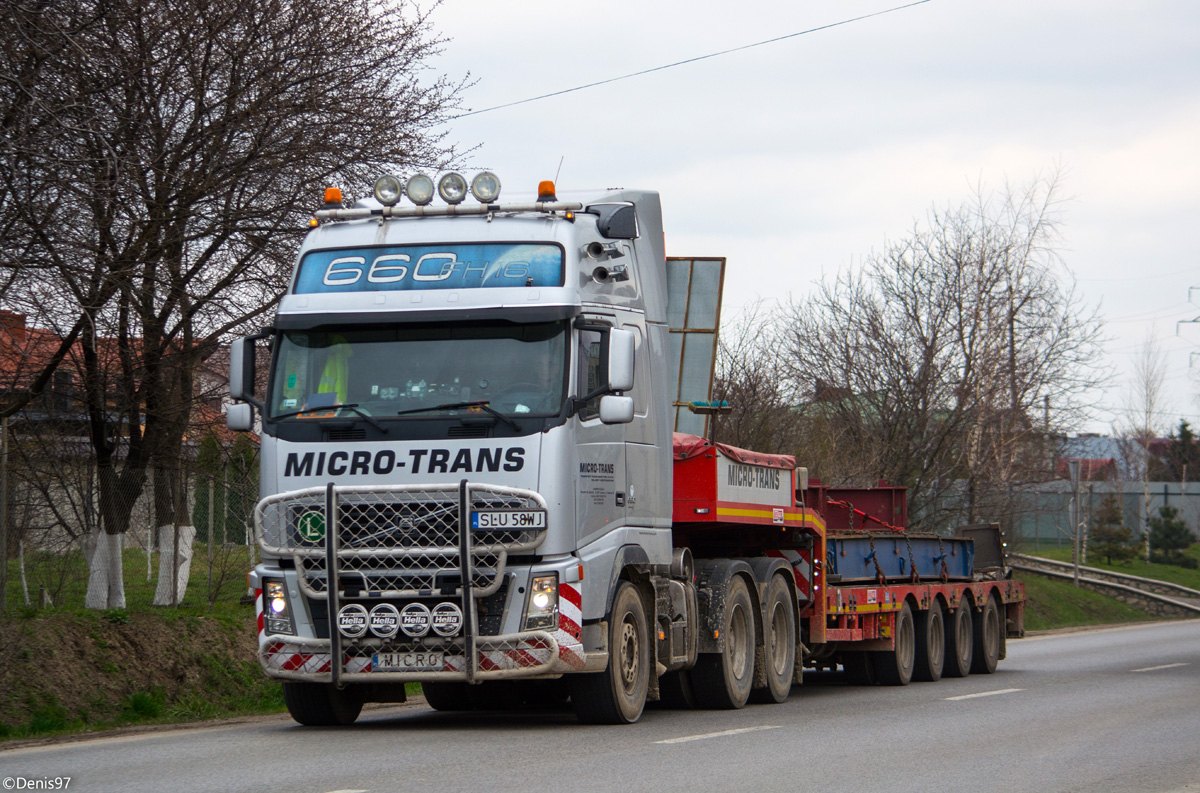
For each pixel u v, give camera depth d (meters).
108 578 26.53
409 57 32.22
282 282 29.84
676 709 22.55
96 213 24.44
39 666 21.44
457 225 18.06
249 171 28.58
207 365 30.53
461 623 16.48
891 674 30.70
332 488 16.59
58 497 26.36
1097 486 130.88
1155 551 114.06
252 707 24.03
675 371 23.45
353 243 18.16
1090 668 35.66
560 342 17.14
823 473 61.41
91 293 24.61
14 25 22.22
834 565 28.28
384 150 30.78
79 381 28.17
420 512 16.58
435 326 17.34
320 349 17.48
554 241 17.70
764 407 62.78
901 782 13.42
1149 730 18.81
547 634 16.53
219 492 29.31
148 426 29.06
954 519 67.06
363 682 17.09
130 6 26.61
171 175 27.88
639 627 19.03
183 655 24.23
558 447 16.75
